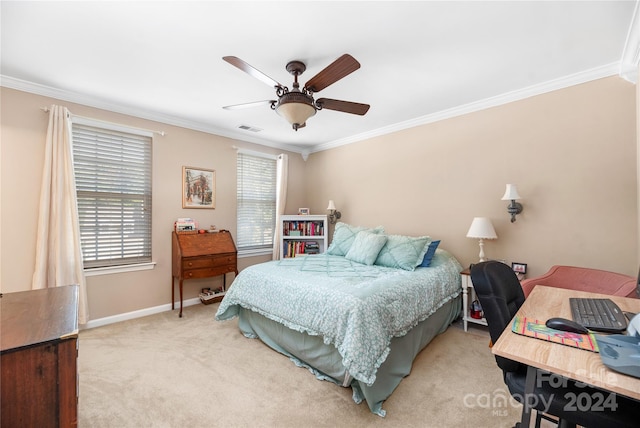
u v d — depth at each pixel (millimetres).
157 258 3424
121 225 3186
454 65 2283
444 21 1757
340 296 1944
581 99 2453
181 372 2117
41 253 2576
